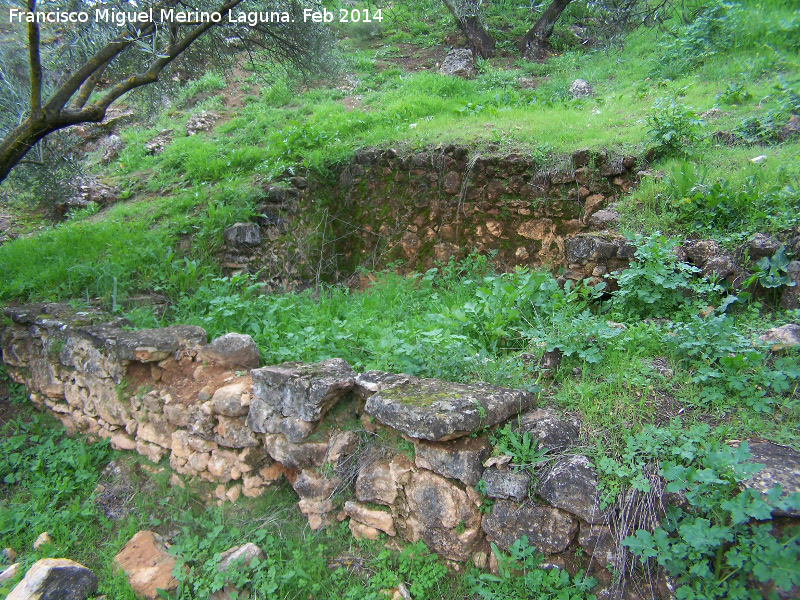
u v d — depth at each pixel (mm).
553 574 2254
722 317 3088
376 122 8477
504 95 9102
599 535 2238
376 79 11367
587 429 2562
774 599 1875
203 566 2939
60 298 5133
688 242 4133
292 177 7082
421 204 6957
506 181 6379
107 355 3939
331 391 2953
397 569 2652
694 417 2562
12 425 4484
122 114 11656
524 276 4117
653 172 5395
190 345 3779
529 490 2408
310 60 7422
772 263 3627
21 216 8312
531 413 2727
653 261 3744
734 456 2100
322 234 7305
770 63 7691
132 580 3010
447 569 2543
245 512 3199
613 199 5754
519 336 3594
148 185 8430
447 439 2512
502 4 14250
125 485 3732
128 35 5344
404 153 7094
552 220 6098
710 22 8797
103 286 5176
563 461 2406
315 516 2941
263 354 3832
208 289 5258
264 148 8383
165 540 3275
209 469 3371
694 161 5402
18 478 3977
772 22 8648
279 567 2809
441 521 2553
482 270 6176
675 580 2070
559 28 12328
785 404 2566
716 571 2004
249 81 12328
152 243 5934
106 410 4008
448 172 6754
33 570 2949
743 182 4488
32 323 4633
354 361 3699
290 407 3045
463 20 11750
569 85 9305
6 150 4926
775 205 4137
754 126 5773
